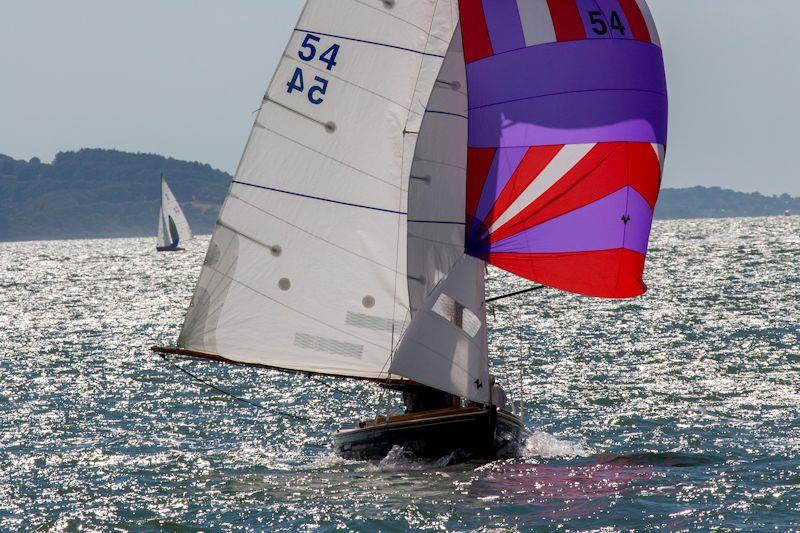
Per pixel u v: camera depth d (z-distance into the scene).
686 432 93.69
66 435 100.88
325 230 84.31
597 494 71.69
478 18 79.31
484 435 79.25
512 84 78.69
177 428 104.06
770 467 78.12
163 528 68.19
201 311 86.12
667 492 71.75
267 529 66.81
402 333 83.00
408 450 81.19
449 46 78.81
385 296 83.44
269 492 75.56
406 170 83.00
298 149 84.50
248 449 93.19
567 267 79.06
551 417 104.12
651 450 86.69
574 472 78.38
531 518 66.69
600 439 92.38
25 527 69.50
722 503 68.69
